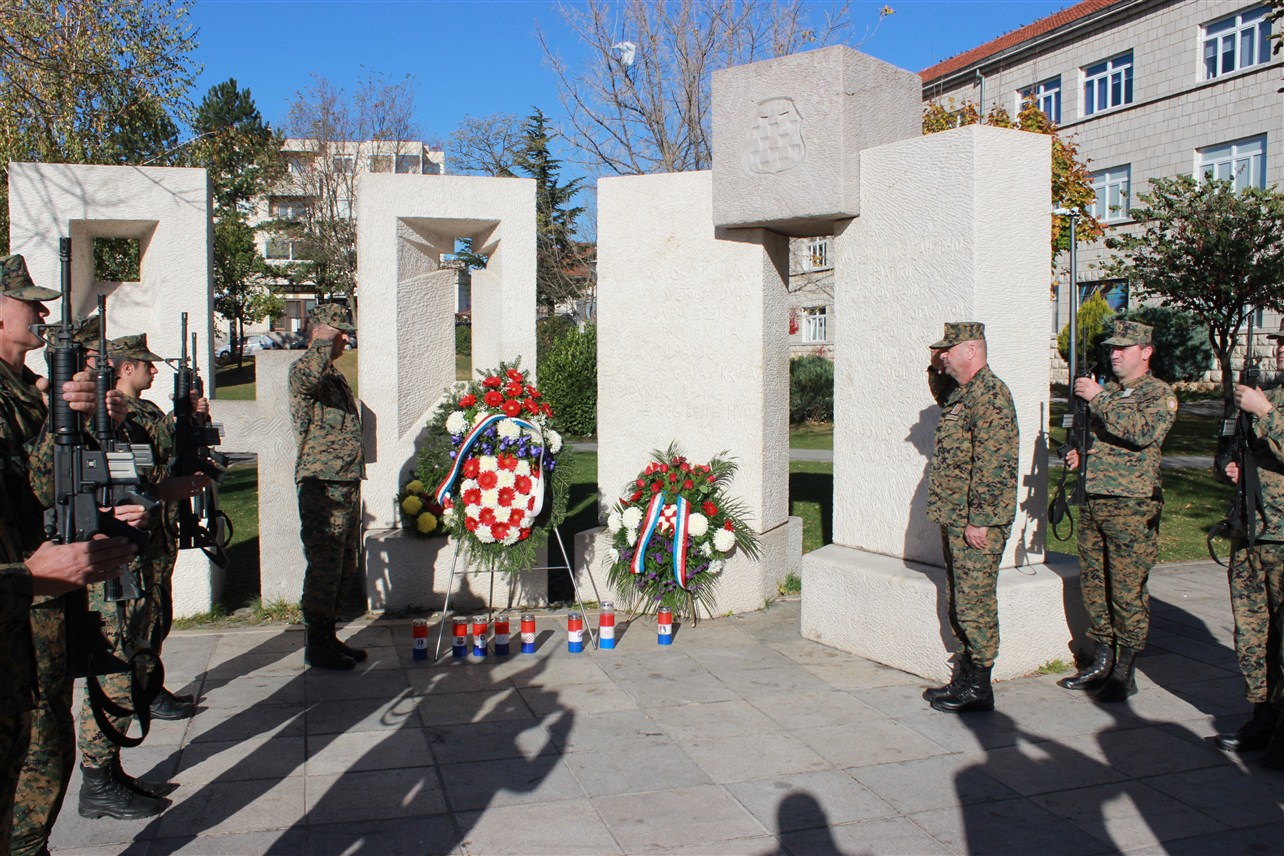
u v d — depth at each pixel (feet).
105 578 8.29
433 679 18.06
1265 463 14.67
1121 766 14.19
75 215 21.53
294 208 124.06
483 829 12.17
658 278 23.34
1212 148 85.87
